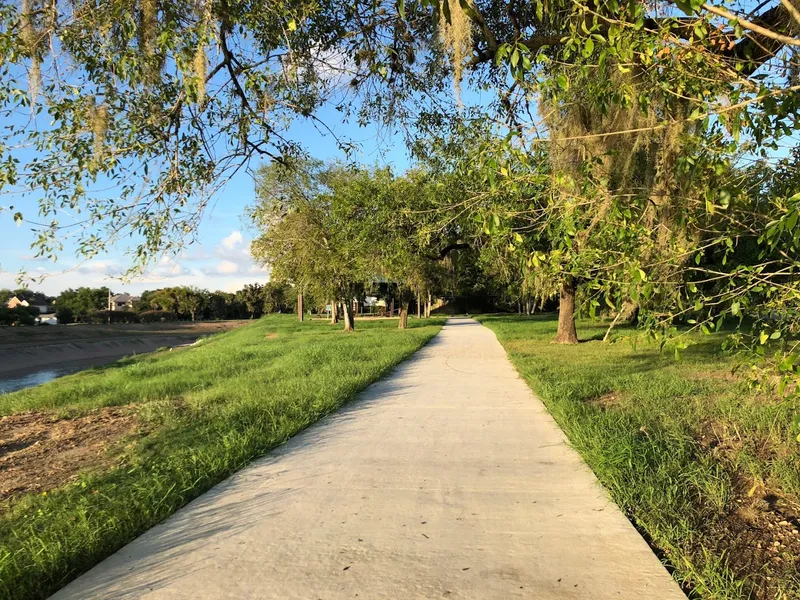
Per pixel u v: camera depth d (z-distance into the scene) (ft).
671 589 9.87
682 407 23.03
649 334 10.64
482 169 12.06
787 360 8.79
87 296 230.07
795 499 13.53
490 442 20.20
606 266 11.35
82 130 13.44
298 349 57.52
